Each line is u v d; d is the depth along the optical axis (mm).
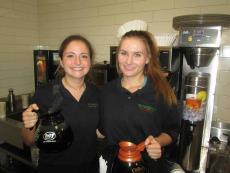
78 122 1004
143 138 993
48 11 2562
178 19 1318
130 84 1039
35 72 2188
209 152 1247
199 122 1205
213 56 1295
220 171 1129
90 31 2305
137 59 962
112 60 1609
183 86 1349
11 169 1889
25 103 2178
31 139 890
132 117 984
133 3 2014
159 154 740
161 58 1373
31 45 2619
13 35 2416
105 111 1026
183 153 1236
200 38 1274
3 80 2371
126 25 1478
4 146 1849
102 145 1100
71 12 2395
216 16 1216
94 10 2242
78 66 972
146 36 1016
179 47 1326
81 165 1036
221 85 1700
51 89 1032
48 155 1009
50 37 2605
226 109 1711
